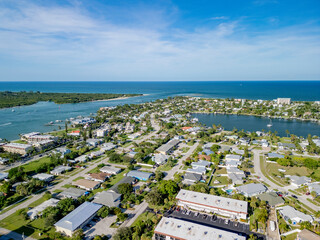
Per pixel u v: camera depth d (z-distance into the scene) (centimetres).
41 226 8869
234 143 19888
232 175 12862
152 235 8175
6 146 17912
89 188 11788
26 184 11450
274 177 13125
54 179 13100
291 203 10325
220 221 9056
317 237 7700
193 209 9931
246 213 9006
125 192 10838
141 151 17488
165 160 15600
